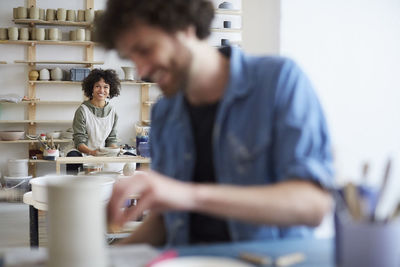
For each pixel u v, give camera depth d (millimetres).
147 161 3594
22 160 6234
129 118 6914
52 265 828
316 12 2477
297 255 916
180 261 834
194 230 1330
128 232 3119
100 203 845
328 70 2480
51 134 6445
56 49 6672
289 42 2467
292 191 1022
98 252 836
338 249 861
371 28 2488
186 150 1332
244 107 1238
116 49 1172
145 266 865
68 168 5059
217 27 6910
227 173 1247
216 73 1289
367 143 2439
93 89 5168
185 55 1138
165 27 1066
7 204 5883
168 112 1449
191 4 1104
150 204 950
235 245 1018
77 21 6520
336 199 870
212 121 1311
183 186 985
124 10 1062
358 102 2482
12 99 6414
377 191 844
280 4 2453
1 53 6578
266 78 1236
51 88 6719
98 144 5141
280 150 1157
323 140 1168
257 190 1024
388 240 788
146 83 6672
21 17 6328
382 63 2500
